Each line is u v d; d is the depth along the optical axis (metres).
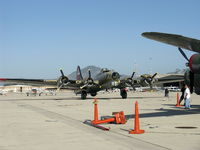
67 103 27.33
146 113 15.93
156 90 92.69
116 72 34.97
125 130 9.95
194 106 21.72
